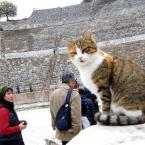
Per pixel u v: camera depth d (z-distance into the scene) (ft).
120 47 209.56
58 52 228.43
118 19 234.38
